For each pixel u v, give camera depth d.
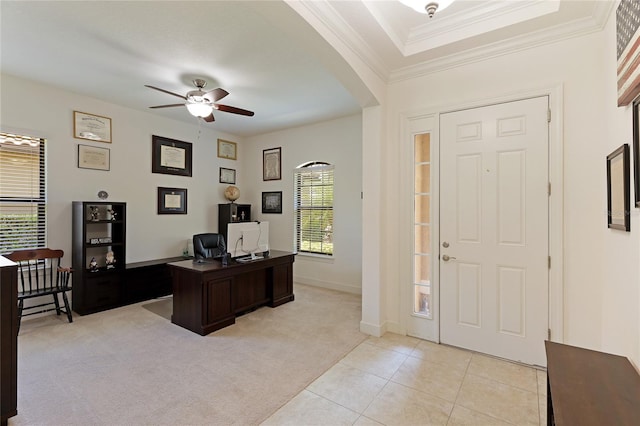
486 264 2.77
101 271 3.96
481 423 1.91
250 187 6.38
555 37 2.44
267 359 2.71
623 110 1.84
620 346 1.90
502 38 2.56
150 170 4.88
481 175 2.79
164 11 2.37
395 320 3.29
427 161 3.11
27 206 3.71
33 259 3.43
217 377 2.42
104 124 4.34
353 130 5.00
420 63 2.98
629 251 1.74
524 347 2.61
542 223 2.53
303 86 3.80
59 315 3.78
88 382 2.34
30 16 2.42
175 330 3.35
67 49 2.94
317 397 2.18
